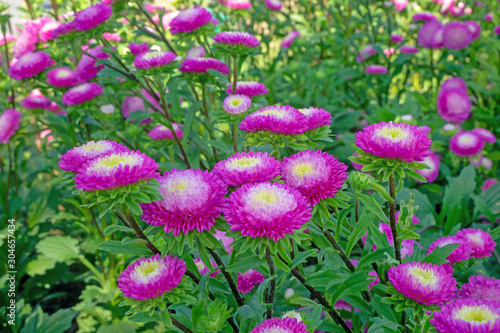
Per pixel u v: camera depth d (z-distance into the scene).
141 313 0.50
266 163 0.47
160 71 0.72
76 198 1.13
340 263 0.56
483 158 1.09
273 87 1.57
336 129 1.25
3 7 1.09
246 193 0.43
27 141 1.31
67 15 1.08
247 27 1.59
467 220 0.91
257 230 0.42
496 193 0.96
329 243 0.54
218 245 0.45
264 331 0.44
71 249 1.09
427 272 0.48
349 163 1.08
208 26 0.83
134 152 0.48
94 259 1.19
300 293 0.67
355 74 1.42
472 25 1.27
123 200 0.42
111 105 0.96
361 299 0.57
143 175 0.43
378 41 1.53
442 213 0.89
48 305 1.19
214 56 0.82
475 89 1.28
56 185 1.20
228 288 0.57
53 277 1.14
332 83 1.50
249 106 0.68
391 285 0.50
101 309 1.02
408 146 0.44
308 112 0.55
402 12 1.63
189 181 0.45
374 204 0.49
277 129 0.50
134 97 0.98
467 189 0.90
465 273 0.62
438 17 1.67
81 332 1.01
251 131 0.52
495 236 0.72
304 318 0.49
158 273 0.44
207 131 0.91
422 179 0.46
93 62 0.95
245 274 0.59
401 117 1.15
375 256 0.52
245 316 0.48
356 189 0.49
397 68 1.39
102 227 1.07
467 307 0.44
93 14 0.78
